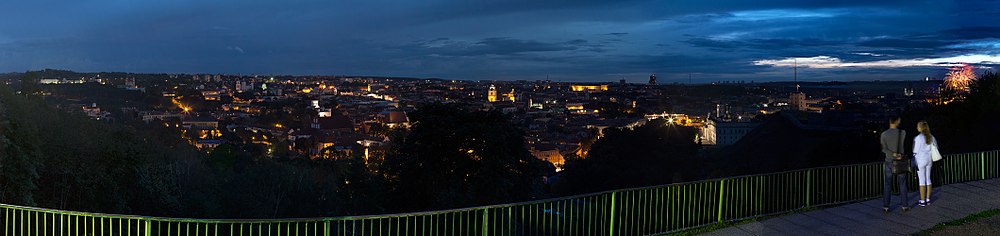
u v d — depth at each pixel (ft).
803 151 193.47
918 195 43.45
